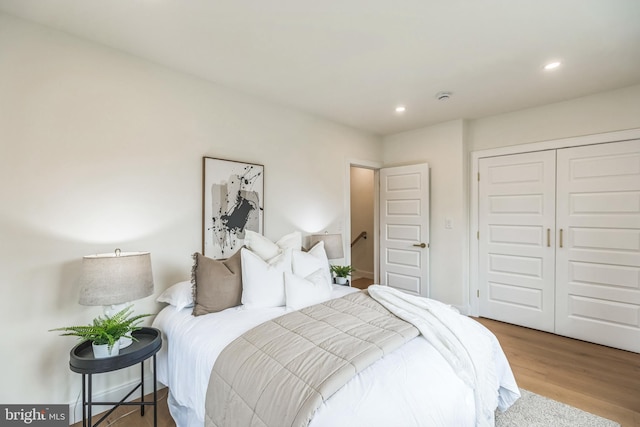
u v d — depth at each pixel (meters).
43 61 1.80
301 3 1.62
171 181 2.34
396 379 1.26
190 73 2.45
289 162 3.23
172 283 2.34
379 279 4.55
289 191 3.22
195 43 2.01
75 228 1.90
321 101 3.06
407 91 2.82
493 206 3.58
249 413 1.22
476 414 1.45
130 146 2.13
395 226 4.24
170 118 2.34
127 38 1.95
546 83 2.66
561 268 3.13
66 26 1.81
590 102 2.95
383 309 1.95
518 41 2.00
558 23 1.80
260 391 1.24
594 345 2.91
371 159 4.26
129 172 2.13
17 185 1.71
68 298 1.87
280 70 2.40
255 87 2.72
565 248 3.11
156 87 2.27
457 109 3.33
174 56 2.18
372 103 3.12
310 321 1.74
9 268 1.68
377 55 2.18
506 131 3.47
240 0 1.60
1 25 1.67
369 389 1.18
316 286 2.24
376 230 4.60
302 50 2.11
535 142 3.27
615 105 2.82
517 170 3.40
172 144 2.35
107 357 1.57
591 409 1.95
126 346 1.72
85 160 1.94
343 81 2.61
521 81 2.62
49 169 1.81
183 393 1.69
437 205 3.89
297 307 2.07
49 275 1.81
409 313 1.81
